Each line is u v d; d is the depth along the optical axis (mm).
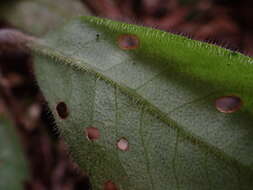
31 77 111
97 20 67
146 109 59
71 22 70
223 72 56
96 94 62
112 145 59
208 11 133
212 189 54
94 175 59
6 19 93
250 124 55
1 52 102
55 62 68
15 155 91
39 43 72
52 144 105
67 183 103
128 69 62
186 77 58
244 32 131
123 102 60
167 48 60
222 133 55
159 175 57
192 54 58
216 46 57
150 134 58
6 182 88
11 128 92
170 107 58
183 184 56
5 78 107
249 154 54
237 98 56
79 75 64
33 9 93
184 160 56
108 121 60
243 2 132
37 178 101
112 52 64
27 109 106
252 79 55
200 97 57
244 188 53
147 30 61
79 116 62
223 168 54
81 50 67
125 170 58
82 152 60
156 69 60
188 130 56
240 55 56
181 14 133
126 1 129
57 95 66
